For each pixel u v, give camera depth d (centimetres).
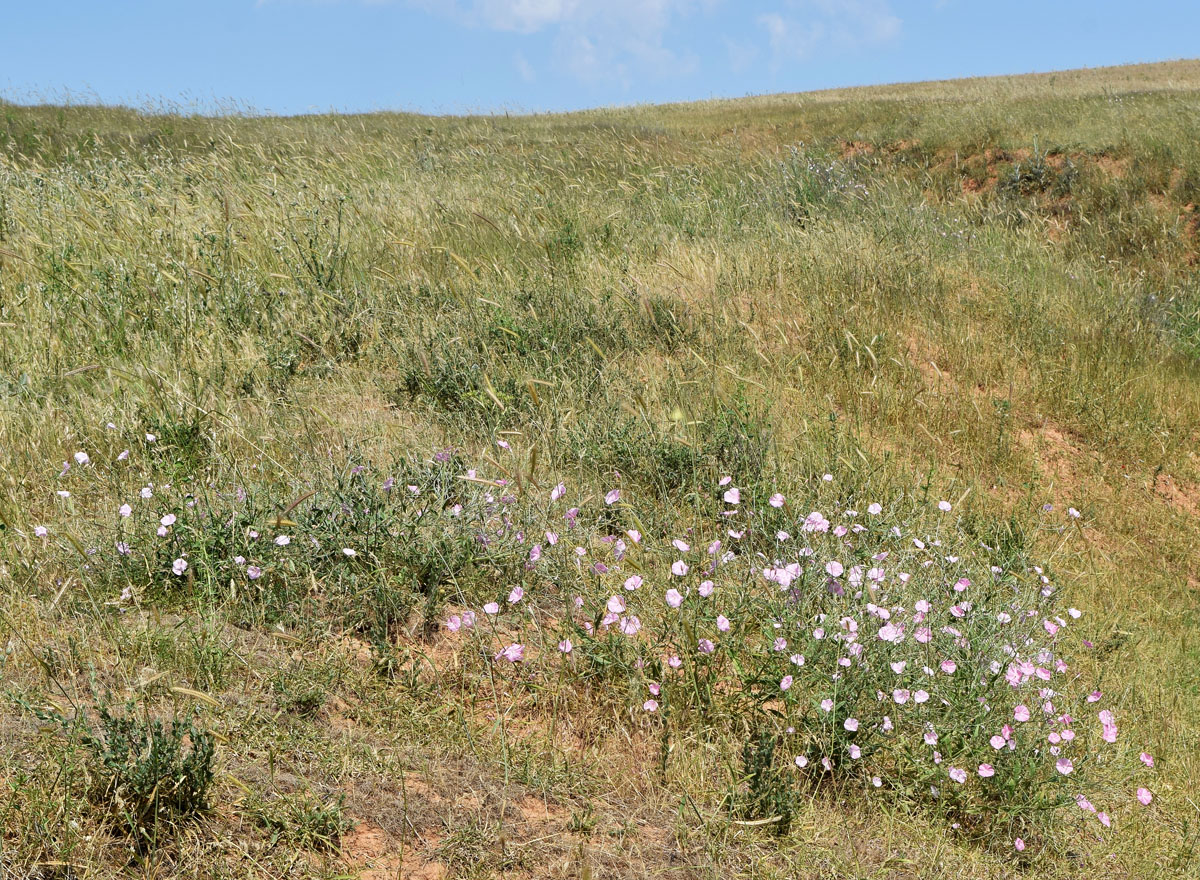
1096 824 323
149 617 293
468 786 254
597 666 314
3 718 237
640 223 920
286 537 323
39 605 296
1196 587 532
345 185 941
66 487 387
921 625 343
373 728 271
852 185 1212
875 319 706
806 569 367
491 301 595
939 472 552
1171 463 655
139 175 934
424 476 386
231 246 685
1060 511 562
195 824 217
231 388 502
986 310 802
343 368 543
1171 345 874
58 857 197
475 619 329
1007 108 1877
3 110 1912
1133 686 413
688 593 340
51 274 618
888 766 311
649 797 267
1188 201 1346
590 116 2900
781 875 247
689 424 468
